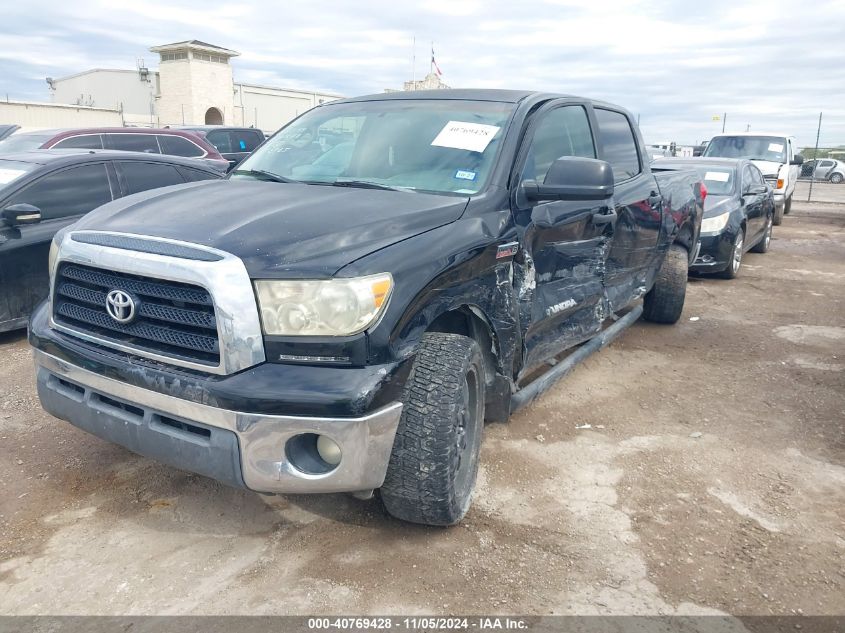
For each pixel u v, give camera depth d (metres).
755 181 11.21
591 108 4.68
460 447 2.95
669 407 4.72
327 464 2.61
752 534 3.17
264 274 2.50
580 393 4.92
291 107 41.56
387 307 2.58
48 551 2.89
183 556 2.88
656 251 5.62
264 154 4.18
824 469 3.86
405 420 2.77
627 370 5.49
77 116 32.16
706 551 3.02
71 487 3.41
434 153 3.66
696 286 9.15
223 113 38.38
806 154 41.03
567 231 3.98
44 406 3.07
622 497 3.46
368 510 3.24
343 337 2.49
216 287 2.47
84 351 2.80
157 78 37.72
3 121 29.25
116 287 2.72
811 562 2.96
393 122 3.95
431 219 3.03
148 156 6.98
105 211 3.22
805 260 11.68
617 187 4.82
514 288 3.46
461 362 2.88
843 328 7.00
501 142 3.63
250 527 3.09
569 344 4.34
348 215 2.90
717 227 9.20
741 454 4.01
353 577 2.75
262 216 2.85
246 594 2.64
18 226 5.81
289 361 2.51
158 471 3.57
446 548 2.96
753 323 7.14
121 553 2.89
